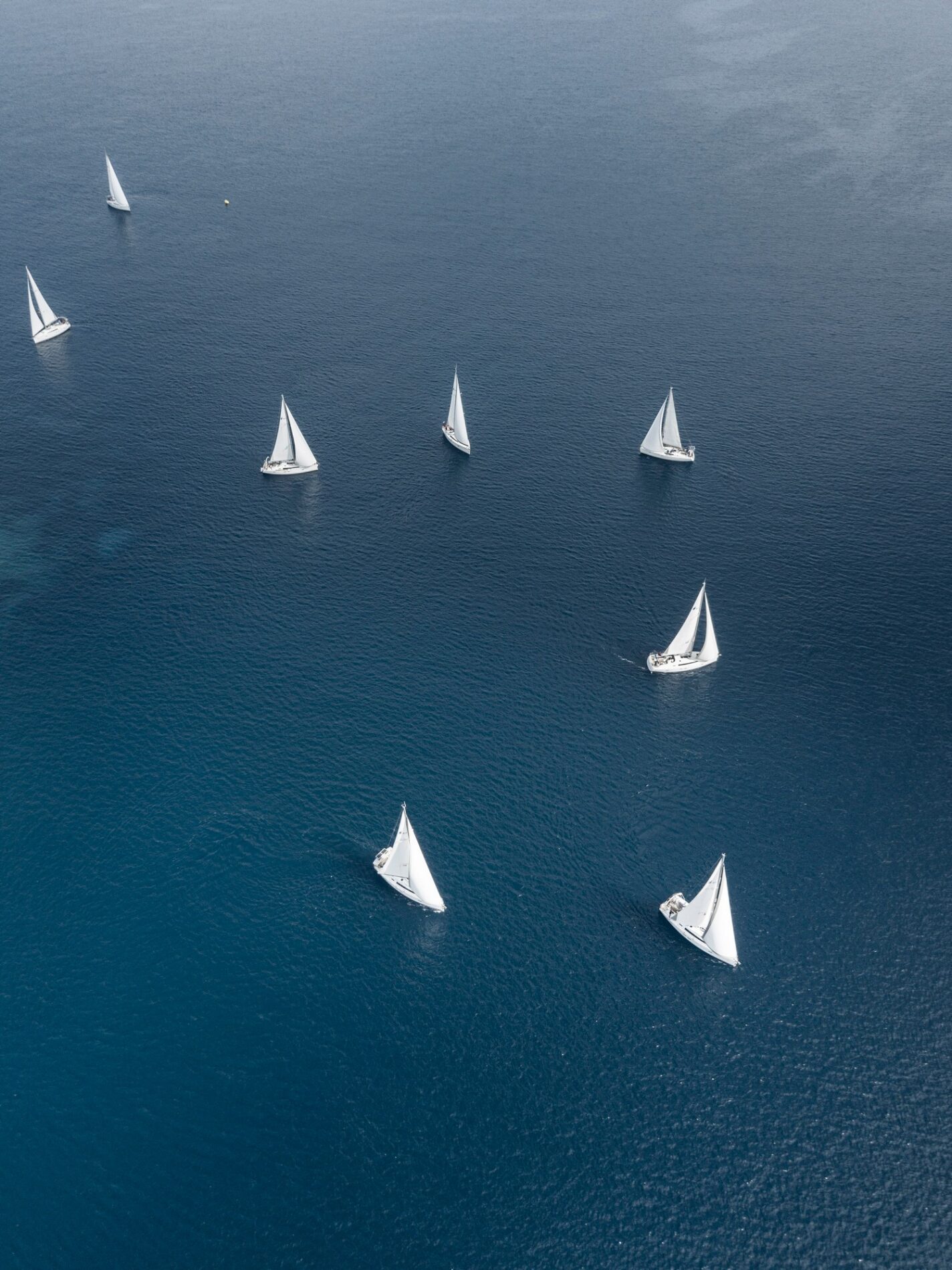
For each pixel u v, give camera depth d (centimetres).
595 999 12219
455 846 13725
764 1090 11488
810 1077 11581
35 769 14675
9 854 13638
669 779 14512
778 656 16312
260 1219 10550
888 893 13188
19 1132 11081
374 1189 10756
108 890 13250
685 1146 11075
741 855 13600
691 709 15488
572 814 14088
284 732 15188
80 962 12519
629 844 13738
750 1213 10625
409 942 12750
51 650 16488
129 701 15650
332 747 14975
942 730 15162
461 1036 11919
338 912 13038
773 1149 11056
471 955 12625
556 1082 11538
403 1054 11769
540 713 15450
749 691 15762
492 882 13338
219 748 14962
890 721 15300
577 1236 10469
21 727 15262
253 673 16088
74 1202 10625
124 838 13838
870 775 14575
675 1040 11875
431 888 12962
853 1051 11775
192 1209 10606
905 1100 11400
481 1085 11512
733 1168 10931
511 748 14950
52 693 15788
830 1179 10856
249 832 13888
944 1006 12138
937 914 12975
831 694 15700
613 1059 11725
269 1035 11906
